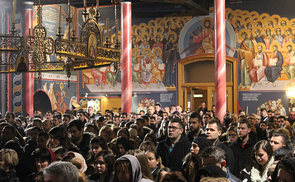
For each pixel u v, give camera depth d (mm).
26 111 19188
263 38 20703
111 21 23078
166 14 22359
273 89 20453
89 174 5316
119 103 23359
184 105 22281
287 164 2662
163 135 7699
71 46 8555
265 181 4281
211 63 21891
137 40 22844
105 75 23688
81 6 23312
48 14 20656
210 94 22016
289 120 12234
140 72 22812
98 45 9320
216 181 2480
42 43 9586
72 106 23266
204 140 4391
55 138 6125
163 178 3086
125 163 3553
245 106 20938
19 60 11219
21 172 5785
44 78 20828
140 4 22578
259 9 20766
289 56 20266
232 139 6359
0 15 18344
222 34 13828
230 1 21188
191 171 4375
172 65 22297
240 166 5773
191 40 21953
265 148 4484
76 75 24109
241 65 21047
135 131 7281
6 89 19078
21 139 7957
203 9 20312
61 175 2568
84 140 6766
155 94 22562
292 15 20234
